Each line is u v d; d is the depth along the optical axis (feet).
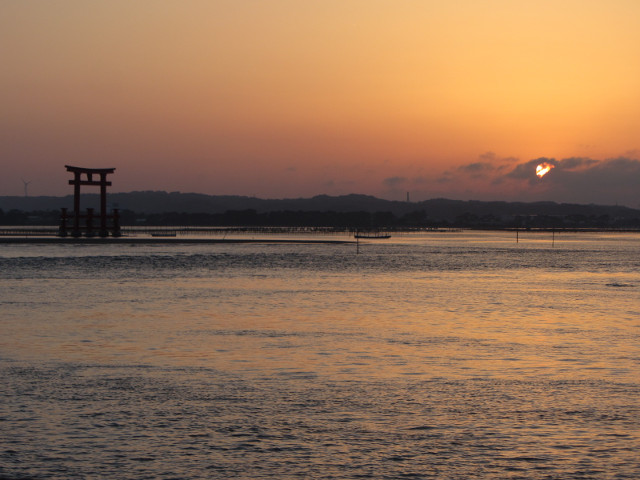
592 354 120.26
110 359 113.60
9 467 64.08
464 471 63.46
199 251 605.73
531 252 655.76
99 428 75.15
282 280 300.40
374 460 66.13
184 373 102.68
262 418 79.05
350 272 359.05
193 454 67.46
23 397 87.61
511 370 105.91
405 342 132.36
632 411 82.23
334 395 89.51
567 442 71.15
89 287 258.57
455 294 240.53
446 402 86.28
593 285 286.46
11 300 209.77
